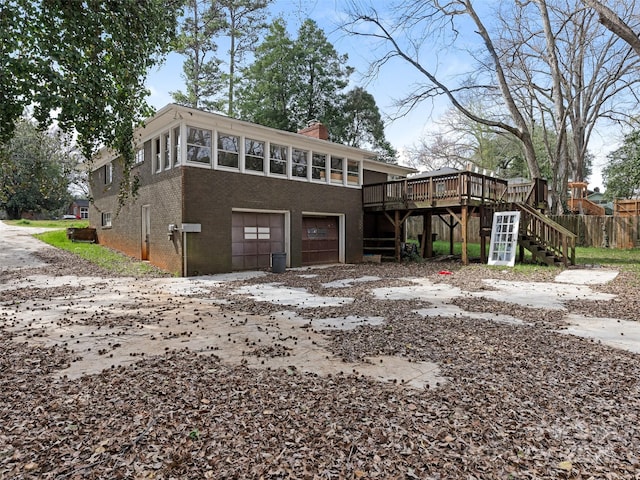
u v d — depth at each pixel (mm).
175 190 11883
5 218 33531
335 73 29594
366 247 18156
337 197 16266
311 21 28094
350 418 2857
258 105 27031
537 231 14297
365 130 31391
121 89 5586
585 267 12477
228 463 2311
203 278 11344
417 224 25656
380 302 7570
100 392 3320
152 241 13328
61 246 16891
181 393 3299
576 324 5766
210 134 12266
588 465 2309
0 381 3590
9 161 6605
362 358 4270
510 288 9266
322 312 6680
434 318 6168
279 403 3109
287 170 14414
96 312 6707
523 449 2473
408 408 3025
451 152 32062
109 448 2457
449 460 2344
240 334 5293
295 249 14641
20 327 5660
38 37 4738
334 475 2199
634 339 4969
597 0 10648
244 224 13352
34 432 2652
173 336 5184
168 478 2168
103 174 18578
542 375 3746
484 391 3365
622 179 25516
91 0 5059
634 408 3059
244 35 26328
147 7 5738
